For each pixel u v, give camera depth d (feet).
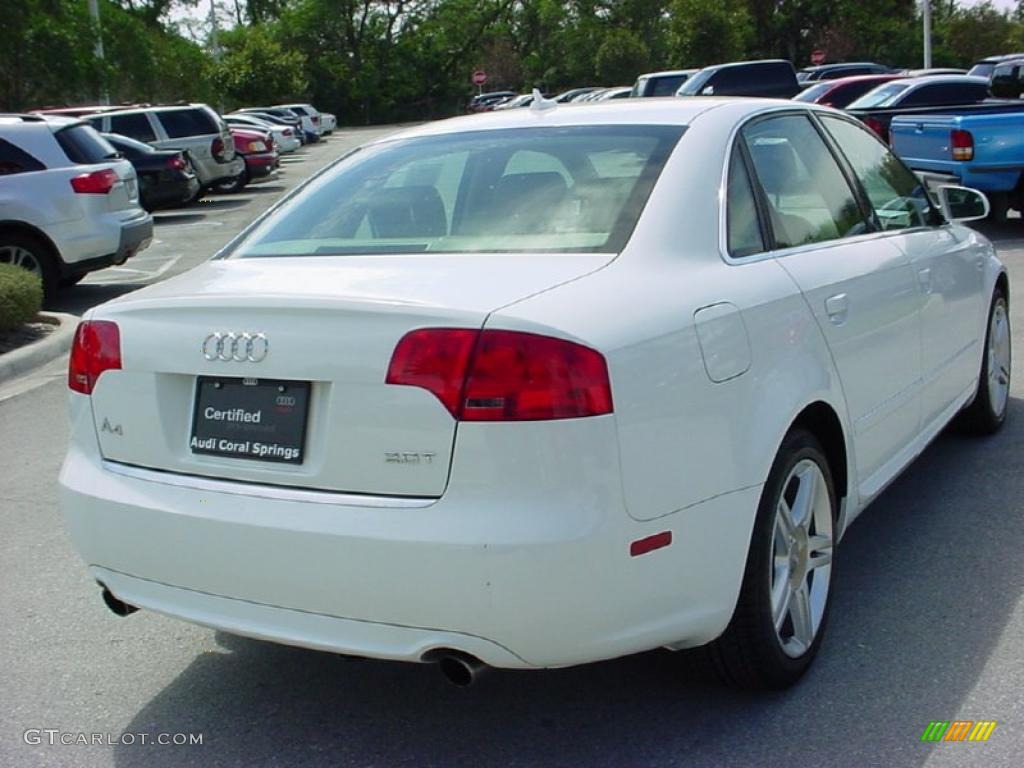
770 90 77.92
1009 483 17.72
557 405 9.28
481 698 12.07
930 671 12.10
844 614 13.57
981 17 200.44
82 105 98.68
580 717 11.56
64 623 14.40
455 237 11.86
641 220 11.27
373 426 9.61
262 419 10.24
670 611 10.07
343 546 9.57
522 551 9.14
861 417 13.37
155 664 13.25
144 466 11.03
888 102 65.00
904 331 14.71
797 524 11.96
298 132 163.63
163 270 48.37
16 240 38.01
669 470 9.94
